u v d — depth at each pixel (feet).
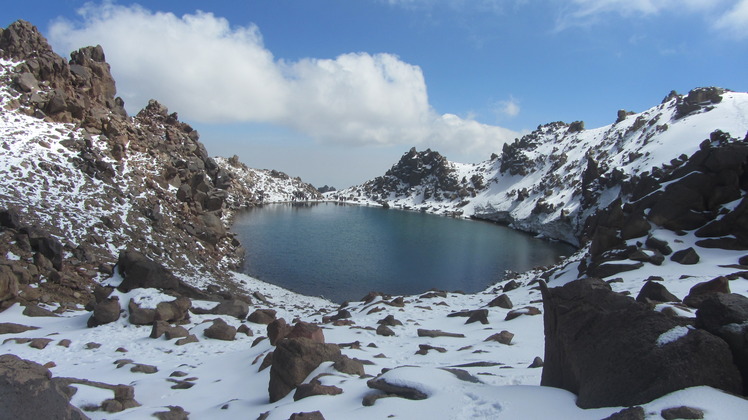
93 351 59.88
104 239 126.52
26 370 22.12
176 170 195.21
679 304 35.73
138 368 49.55
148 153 195.00
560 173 437.58
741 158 97.25
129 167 173.68
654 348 23.15
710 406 19.65
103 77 209.67
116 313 73.97
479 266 219.61
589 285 28.55
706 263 83.71
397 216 486.79
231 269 166.71
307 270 190.49
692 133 293.43
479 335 61.46
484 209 501.56
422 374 31.14
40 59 179.32
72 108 175.73
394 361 46.26
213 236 172.45
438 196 610.65
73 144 160.25
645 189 121.70
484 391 27.58
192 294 91.15
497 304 83.97
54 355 57.31
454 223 434.71
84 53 207.21
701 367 21.76
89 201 140.26
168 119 263.70
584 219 295.28
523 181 512.22
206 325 72.79
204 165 248.11
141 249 133.18
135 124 220.02
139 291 79.56
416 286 175.63
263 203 528.22
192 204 185.88
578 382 26.07
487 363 42.27
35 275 92.89
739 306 23.72
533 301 85.87
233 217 356.38
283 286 161.99
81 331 69.41
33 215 118.32
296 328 43.83
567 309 28.58
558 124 602.85
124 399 36.63
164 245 143.43
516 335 57.93
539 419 23.03
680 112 343.05
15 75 170.09
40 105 168.66
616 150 382.63
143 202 158.61
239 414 33.81
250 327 78.84
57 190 136.87
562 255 258.16
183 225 165.07
